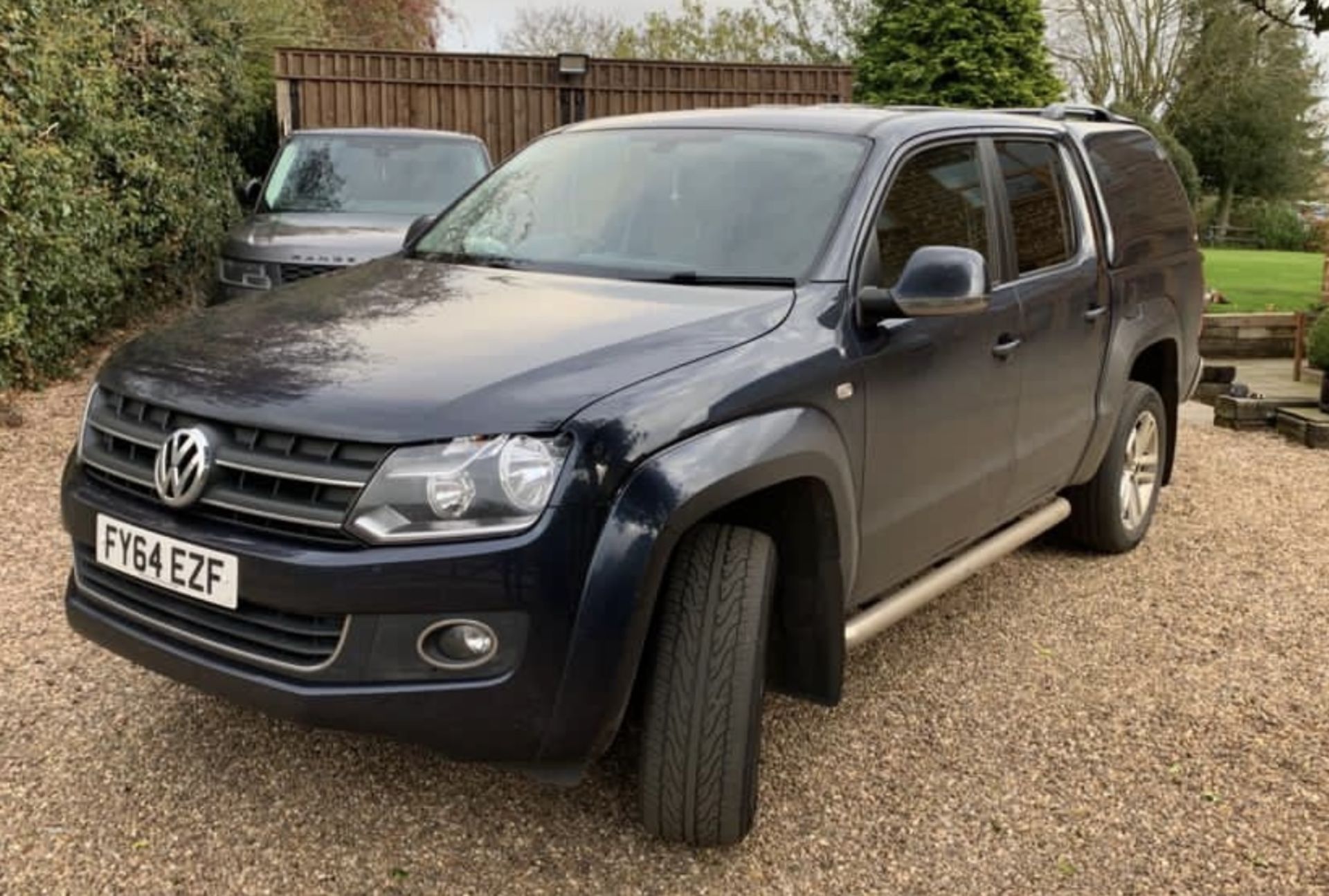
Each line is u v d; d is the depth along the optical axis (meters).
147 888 2.81
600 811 3.21
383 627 2.61
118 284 8.87
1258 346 11.03
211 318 3.40
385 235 7.93
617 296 3.40
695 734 2.87
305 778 3.32
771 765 3.50
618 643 2.65
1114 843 3.14
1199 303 5.88
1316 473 7.05
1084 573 5.27
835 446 3.20
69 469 3.24
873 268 3.55
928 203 3.91
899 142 3.86
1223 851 3.12
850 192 3.65
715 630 2.88
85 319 8.37
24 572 4.77
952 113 4.33
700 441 2.81
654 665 2.90
